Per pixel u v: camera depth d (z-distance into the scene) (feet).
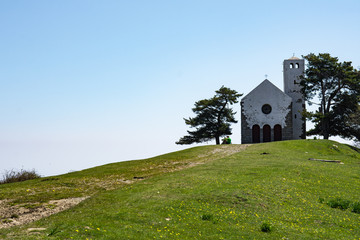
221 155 135.23
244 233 47.85
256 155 125.70
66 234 40.14
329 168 104.22
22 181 97.25
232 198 64.49
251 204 62.59
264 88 200.54
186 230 47.75
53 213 56.65
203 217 53.88
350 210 65.62
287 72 213.05
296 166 100.48
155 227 47.47
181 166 111.96
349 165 116.78
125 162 129.70
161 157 138.51
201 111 231.30
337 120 202.39
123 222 47.78
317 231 51.31
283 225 53.11
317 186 81.30
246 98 201.67
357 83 188.75
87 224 45.03
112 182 86.58
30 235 38.96
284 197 69.21
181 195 65.16
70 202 64.49
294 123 208.13
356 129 200.34
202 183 75.56
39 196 69.56
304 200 68.59
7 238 37.68
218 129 224.33
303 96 205.87
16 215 55.06
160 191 68.69
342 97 194.39
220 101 224.94
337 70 193.67
